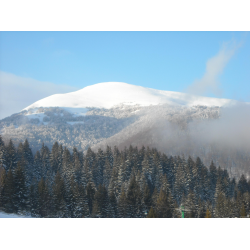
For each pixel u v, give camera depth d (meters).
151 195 75.75
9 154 91.94
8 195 64.81
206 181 98.62
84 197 70.62
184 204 72.44
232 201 75.88
